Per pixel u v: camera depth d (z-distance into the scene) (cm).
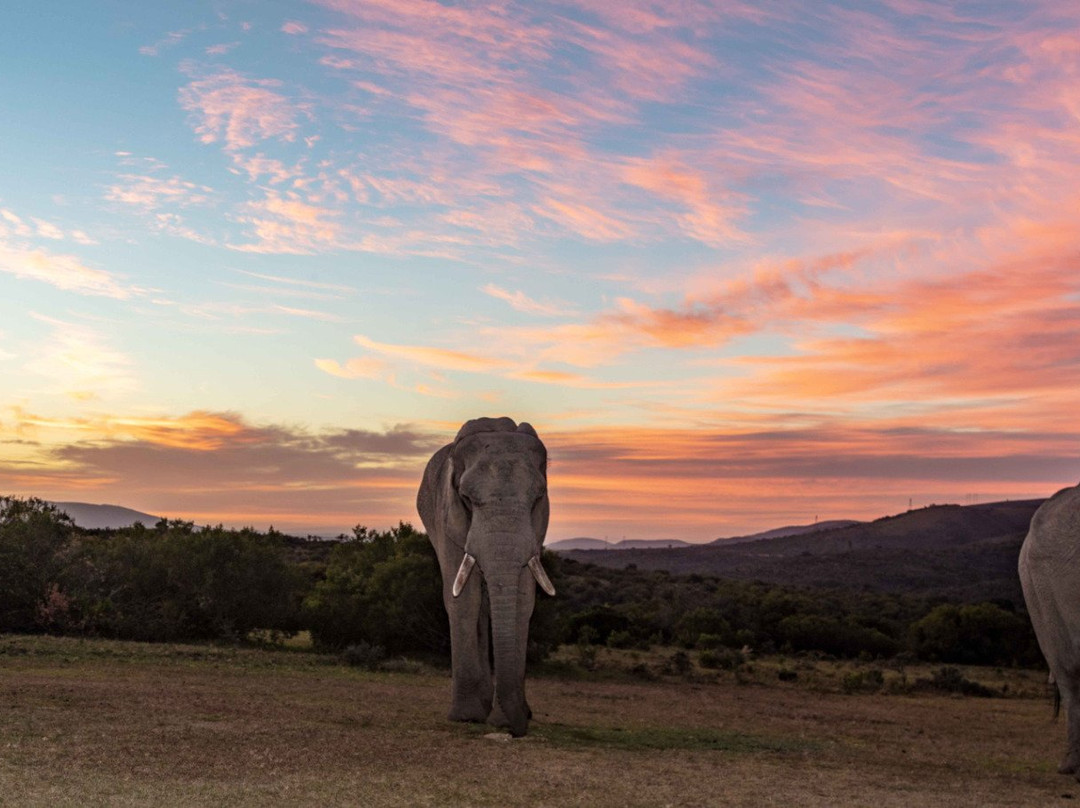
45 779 749
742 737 1383
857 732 1714
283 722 1125
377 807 722
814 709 2227
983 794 925
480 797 776
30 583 2670
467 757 961
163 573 2956
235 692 1472
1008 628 4988
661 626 5066
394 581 2927
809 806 804
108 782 750
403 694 1672
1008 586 10606
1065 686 1097
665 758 1044
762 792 858
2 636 2303
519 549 1143
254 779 796
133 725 1029
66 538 2933
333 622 2964
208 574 2908
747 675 3291
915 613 6888
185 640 2853
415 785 809
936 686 3256
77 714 1083
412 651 2958
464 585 1179
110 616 2742
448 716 1249
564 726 1335
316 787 777
